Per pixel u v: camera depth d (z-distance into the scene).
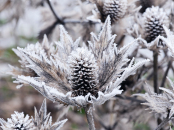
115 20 0.38
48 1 0.46
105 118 0.57
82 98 0.32
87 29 0.45
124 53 0.33
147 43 0.38
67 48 0.35
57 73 0.34
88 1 0.38
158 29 0.37
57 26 0.47
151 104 0.35
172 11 0.39
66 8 0.49
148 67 0.41
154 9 0.38
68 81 0.34
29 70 0.38
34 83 0.32
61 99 0.32
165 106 0.35
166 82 0.44
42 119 0.34
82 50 0.33
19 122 0.33
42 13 0.47
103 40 0.34
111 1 0.37
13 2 0.52
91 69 0.33
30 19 0.63
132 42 0.33
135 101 0.41
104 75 0.34
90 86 0.33
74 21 0.47
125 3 0.38
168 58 0.40
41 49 0.37
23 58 0.38
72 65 0.33
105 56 0.34
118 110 0.42
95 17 0.37
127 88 0.39
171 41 0.34
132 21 0.39
